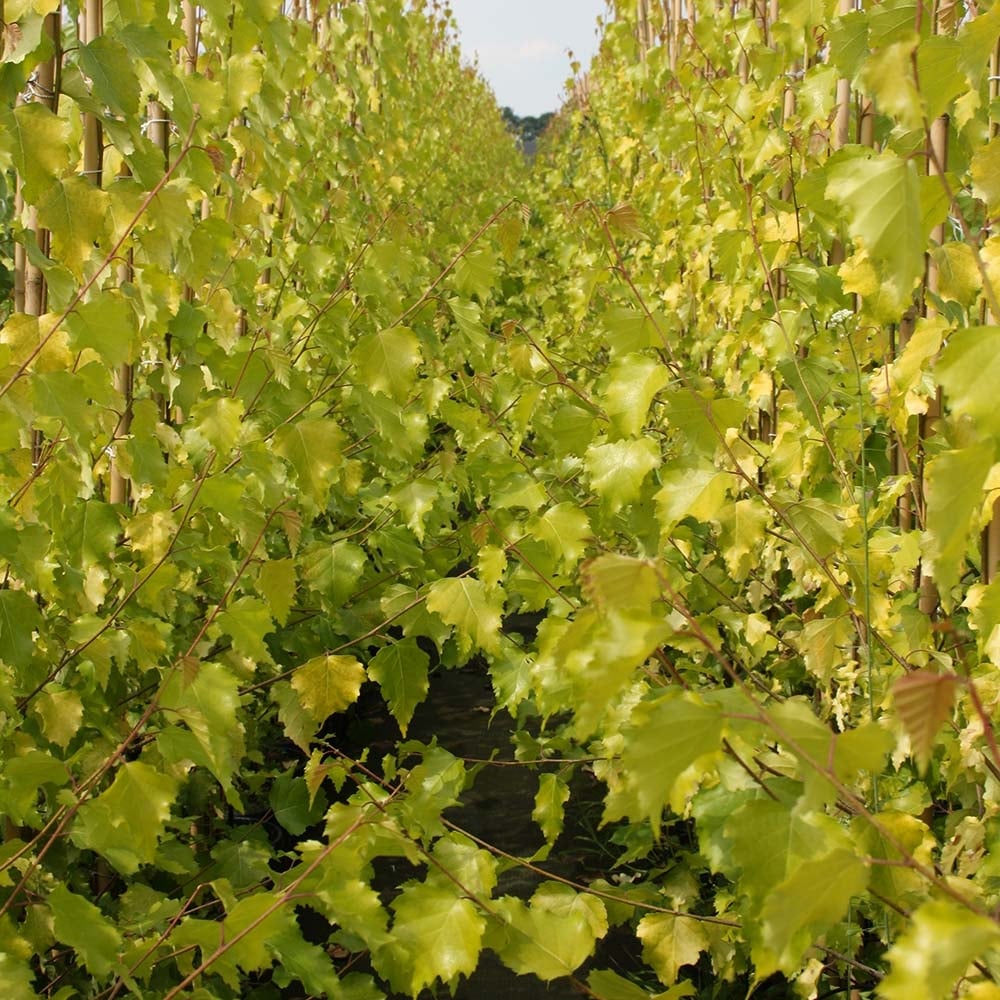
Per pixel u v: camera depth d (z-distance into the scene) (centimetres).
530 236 756
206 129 213
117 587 200
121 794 129
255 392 219
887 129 208
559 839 287
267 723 289
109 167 198
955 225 161
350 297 266
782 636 221
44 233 174
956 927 67
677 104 337
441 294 290
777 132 230
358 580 249
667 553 190
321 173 392
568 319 387
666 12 449
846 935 141
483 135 1262
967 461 85
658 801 82
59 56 155
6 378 145
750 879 95
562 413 181
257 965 124
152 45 165
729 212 263
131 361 155
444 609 171
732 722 88
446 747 350
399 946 124
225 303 225
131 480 207
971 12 156
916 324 148
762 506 164
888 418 171
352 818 139
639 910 158
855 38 163
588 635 103
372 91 505
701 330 294
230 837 233
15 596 149
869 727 81
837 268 210
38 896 145
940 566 87
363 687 392
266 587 164
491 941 127
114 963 124
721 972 161
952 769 151
